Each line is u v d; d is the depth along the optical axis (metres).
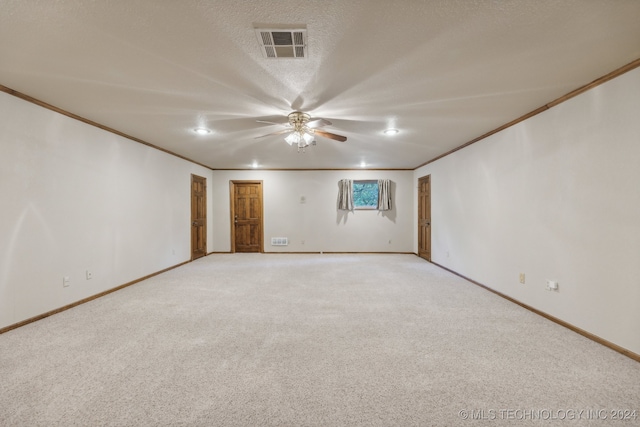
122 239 3.94
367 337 2.44
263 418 1.50
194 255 6.18
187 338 2.41
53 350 2.19
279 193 7.20
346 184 7.11
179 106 2.86
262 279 4.47
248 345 2.29
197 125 3.52
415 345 2.29
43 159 2.82
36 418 1.48
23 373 1.88
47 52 1.89
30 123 2.69
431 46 1.83
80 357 2.09
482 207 4.02
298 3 1.45
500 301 3.40
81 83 2.36
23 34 1.68
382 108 2.91
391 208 7.12
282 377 1.86
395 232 7.14
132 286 4.04
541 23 1.60
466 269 4.48
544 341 2.35
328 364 2.02
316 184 7.18
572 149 2.55
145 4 1.44
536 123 2.98
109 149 3.69
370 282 4.29
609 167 2.22
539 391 1.71
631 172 2.06
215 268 5.31
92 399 1.63
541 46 1.83
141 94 2.57
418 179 6.80
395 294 3.68
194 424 1.46
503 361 2.05
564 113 2.63
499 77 2.25
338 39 1.75
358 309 3.13
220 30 1.66
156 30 1.66
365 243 7.16
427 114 3.10
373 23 1.60
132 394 1.68
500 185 3.61
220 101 2.72
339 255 6.84
